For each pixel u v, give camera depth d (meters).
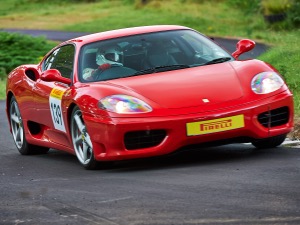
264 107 9.30
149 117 9.12
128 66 10.36
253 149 10.15
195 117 9.05
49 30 52.19
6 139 13.97
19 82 12.28
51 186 8.76
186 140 9.09
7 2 80.25
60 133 10.91
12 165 11.09
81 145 10.13
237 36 38.41
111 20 54.25
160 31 11.02
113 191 8.03
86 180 8.98
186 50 10.64
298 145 10.21
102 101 9.43
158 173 8.95
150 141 9.20
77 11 65.56
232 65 10.13
